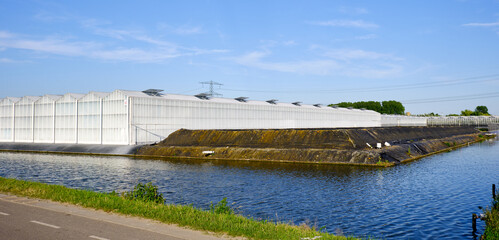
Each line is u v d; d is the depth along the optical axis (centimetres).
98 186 4262
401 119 19138
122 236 1695
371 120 17012
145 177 4869
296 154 6500
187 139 8281
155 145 8250
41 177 4909
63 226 1861
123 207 2191
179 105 9206
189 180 4612
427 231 2603
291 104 13262
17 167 5912
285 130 7638
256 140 7538
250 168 5634
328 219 2905
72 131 9169
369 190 3959
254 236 1700
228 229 1783
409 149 7381
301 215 3012
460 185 4234
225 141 7812
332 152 6297
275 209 3195
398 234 2541
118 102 8431
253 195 3728
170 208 2183
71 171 5444
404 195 3734
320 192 3862
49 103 9581
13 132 10250
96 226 1861
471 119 19875
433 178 4675
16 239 1647
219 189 4031
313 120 13375
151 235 1711
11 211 2183
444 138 11419
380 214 3044
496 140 12788
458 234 2533
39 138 9738
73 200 2433
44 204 2373
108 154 7950
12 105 10294
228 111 10412
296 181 4481
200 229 1812
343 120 14962
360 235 2514
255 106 11219
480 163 6209
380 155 6119
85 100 8981
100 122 8706
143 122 8469
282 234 1738
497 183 4353
